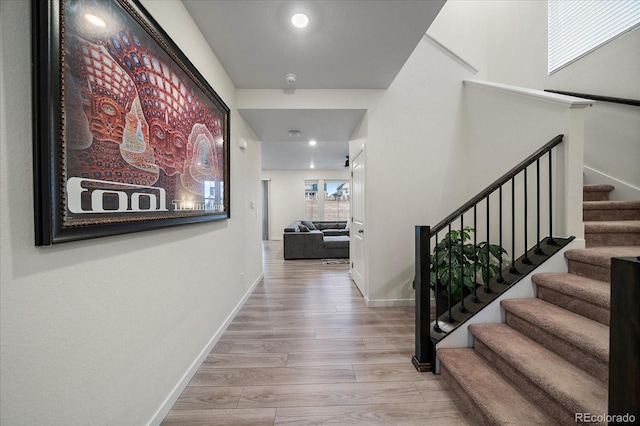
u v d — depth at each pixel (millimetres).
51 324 750
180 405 1405
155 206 1203
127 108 1015
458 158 2902
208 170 1832
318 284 3664
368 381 1602
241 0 1563
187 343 1577
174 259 1428
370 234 2867
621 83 2221
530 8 3062
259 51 2078
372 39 1946
